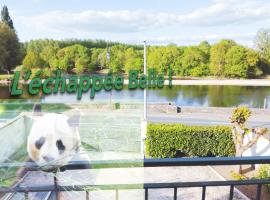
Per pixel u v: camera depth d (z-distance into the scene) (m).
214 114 23.08
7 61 20.83
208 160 1.50
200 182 1.56
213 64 34.34
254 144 10.24
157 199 7.16
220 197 7.46
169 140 11.11
